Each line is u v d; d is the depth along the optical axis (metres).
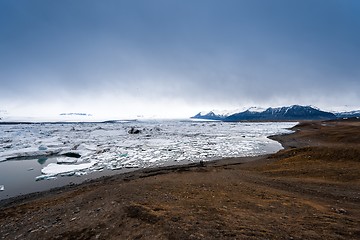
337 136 43.78
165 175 17.86
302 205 9.46
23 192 17.89
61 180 21.22
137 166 26.53
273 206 9.27
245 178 16.17
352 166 17.78
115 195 10.95
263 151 36.03
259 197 10.85
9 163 29.95
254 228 6.59
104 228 7.20
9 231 8.53
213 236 5.99
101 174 23.14
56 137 60.62
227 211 8.35
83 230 7.30
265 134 66.25
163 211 8.08
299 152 24.69
